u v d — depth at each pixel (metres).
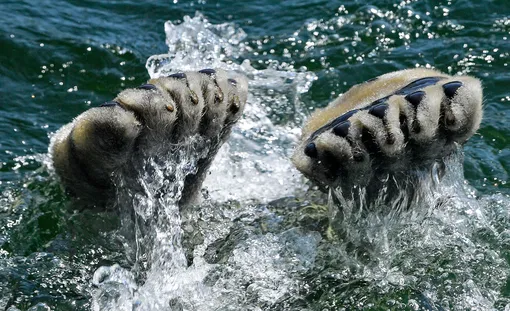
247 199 11.50
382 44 15.46
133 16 16.25
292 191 11.66
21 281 10.05
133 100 9.25
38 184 11.87
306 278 10.00
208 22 16.12
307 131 10.88
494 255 10.25
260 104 14.01
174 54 15.24
